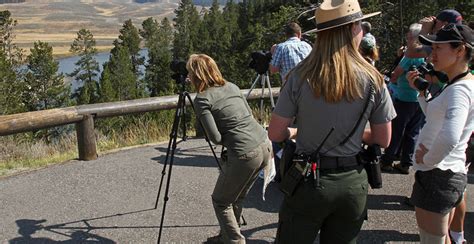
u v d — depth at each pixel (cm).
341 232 241
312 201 230
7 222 439
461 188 277
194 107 353
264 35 2023
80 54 9325
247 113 358
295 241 240
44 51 6462
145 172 574
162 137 831
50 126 598
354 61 227
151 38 10988
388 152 543
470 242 388
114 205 477
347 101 225
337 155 231
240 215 388
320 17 227
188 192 509
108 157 641
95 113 633
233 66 4688
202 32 8475
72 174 568
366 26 505
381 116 236
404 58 485
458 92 258
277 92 833
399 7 1658
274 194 495
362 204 236
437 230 280
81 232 420
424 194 279
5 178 559
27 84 6359
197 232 419
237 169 346
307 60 233
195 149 681
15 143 830
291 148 244
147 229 425
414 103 509
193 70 358
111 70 7556
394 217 437
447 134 253
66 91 6600
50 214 457
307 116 231
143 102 698
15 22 8956
